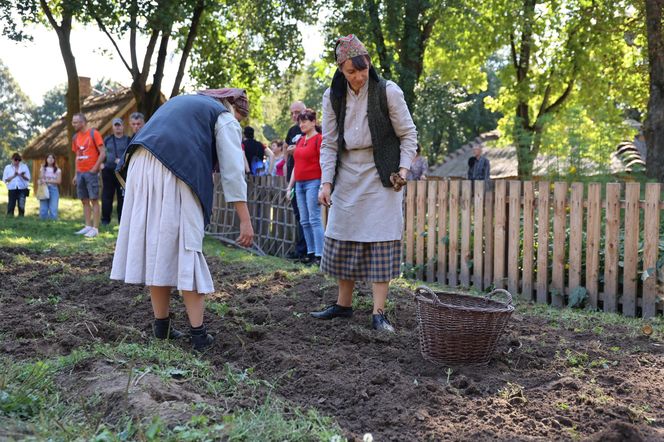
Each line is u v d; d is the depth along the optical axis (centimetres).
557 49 2520
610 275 661
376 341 453
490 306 447
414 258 858
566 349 455
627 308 651
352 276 500
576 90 2628
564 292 700
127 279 394
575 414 330
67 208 1886
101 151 1075
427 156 4800
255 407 314
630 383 379
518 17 2370
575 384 375
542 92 2547
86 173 1066
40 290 602
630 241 647
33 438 252
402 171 478
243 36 2353
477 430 304
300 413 302
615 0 2156
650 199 631
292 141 994
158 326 432
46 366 339
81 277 658
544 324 558
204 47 2441
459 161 3659
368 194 485
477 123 5106
